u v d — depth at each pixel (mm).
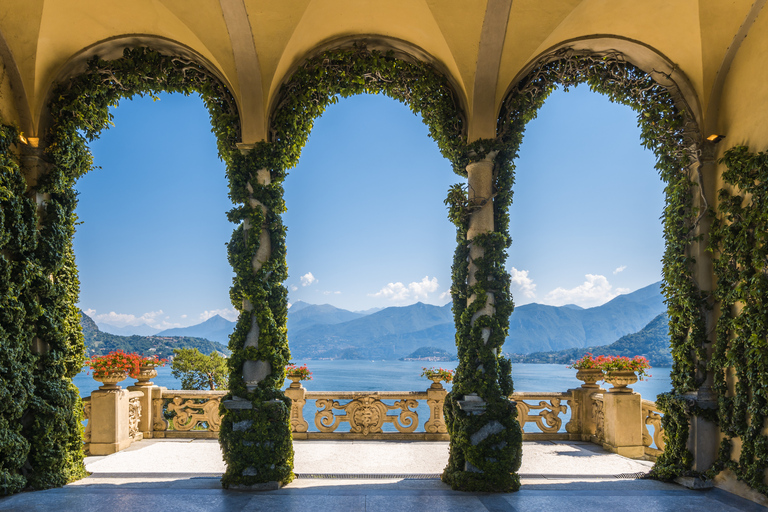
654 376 67250
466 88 5992
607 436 7574
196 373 22438
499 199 6023
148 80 6066
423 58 6223
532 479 5945
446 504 4926
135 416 8039
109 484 5609
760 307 5000
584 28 5941
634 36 6020
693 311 5832
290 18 5547
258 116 5832
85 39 5801
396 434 8188
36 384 5574
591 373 8461
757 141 5301
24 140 5703
